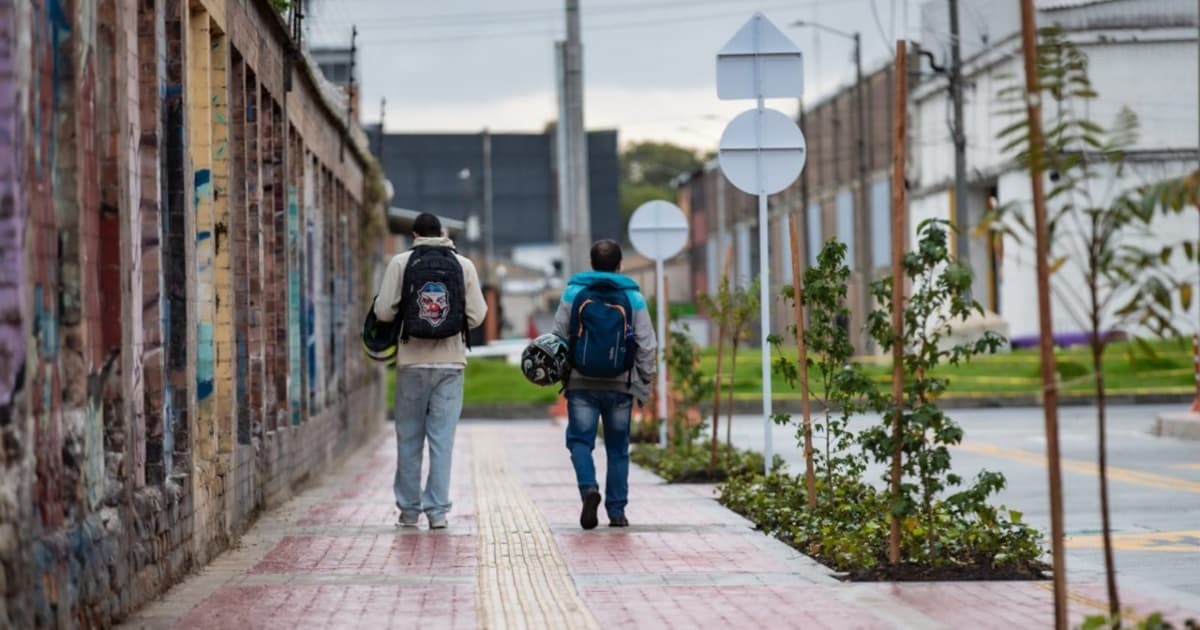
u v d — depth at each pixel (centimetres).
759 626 1593
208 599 1803
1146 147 9262
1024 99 1320
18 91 1295
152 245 1886
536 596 1816
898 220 1852
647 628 1591
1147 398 7062
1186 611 1692
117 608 1611
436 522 2572
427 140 18750
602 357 2544
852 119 13788
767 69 2984
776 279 17000
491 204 18950
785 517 2441
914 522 1945
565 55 6256
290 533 2533
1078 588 1844
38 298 1353
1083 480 3475
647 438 4731
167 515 1884
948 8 8806
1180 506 2930
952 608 1686
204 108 2334
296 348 3581
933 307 1878
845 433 2483
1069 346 9506
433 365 2586
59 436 1418
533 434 5956
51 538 1366
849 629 1567
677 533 2470
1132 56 9312
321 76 4300
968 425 5762
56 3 1447
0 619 1214
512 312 19362
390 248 10619
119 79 1656
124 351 1672
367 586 1909
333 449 4484
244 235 2694
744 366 9062
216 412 2338
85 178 1539
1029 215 5647
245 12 2739
